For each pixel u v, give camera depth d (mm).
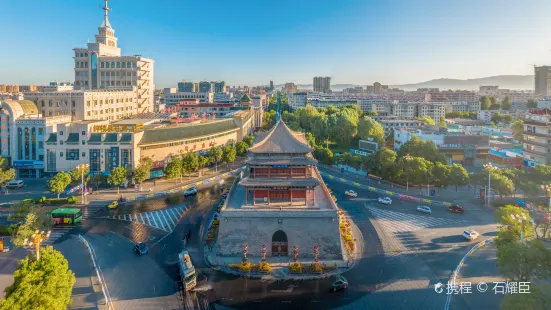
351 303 50031
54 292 42000
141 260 62188
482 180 95375
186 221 80812
